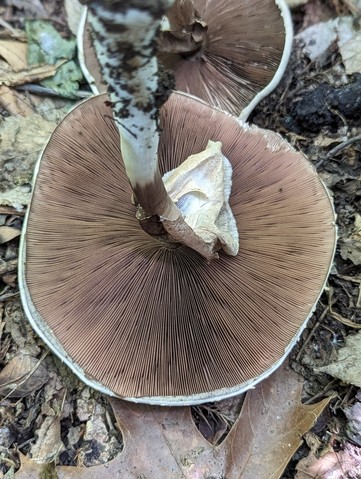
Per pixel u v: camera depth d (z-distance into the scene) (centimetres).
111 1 8
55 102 20
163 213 12
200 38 18
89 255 14
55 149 15
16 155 18
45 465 14
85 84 21
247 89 20
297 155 15
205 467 15
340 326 17
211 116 16
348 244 18
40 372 16
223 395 14
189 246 13
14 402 15
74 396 16
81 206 14
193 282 14
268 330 14
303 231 15
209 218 14
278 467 15
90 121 15
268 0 19
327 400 15
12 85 20
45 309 14
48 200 15
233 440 15
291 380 16
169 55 18
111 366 14
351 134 19
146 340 14
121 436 15
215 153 14
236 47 19
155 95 10
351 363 16
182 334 14
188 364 14
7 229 17
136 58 9
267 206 15
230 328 14
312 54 21
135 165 11
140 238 14
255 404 15
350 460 15
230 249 14
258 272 14
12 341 16
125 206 14
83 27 19
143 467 15
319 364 16
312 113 20
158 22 8
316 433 16
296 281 14
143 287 14
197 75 19
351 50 21
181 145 15
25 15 22
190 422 15
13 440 15
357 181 19
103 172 15
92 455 15
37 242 15
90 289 14
